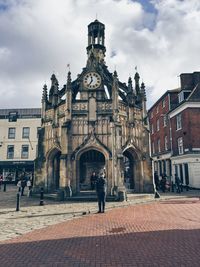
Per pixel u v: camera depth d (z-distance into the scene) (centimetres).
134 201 1714
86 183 2542
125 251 656
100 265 559
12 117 4322
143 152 2141
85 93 2069
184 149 3130
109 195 1805
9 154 4206
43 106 2270
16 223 1025
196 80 3281
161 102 4138
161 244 709
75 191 1859
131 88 2227
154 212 1249
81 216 1179
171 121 3612
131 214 1209
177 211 1256
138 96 2347
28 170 4128
